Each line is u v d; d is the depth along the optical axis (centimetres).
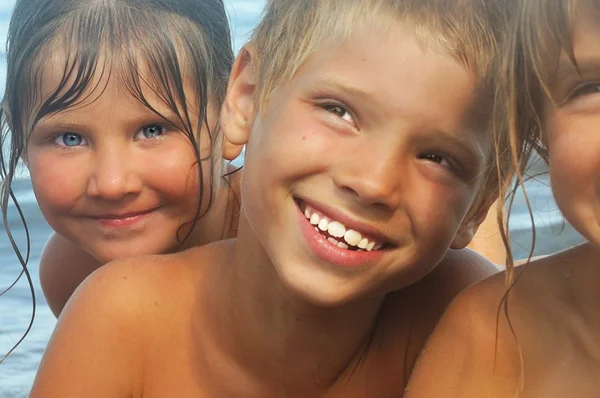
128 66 384
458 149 297
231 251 342
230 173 413
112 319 338
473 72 295
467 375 296
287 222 308
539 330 292
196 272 345
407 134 293
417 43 292
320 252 303
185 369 340
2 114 426
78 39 386
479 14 295
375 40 295
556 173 266
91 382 335
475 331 296
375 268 304
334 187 299
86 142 391
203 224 411
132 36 388
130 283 342
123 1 395
